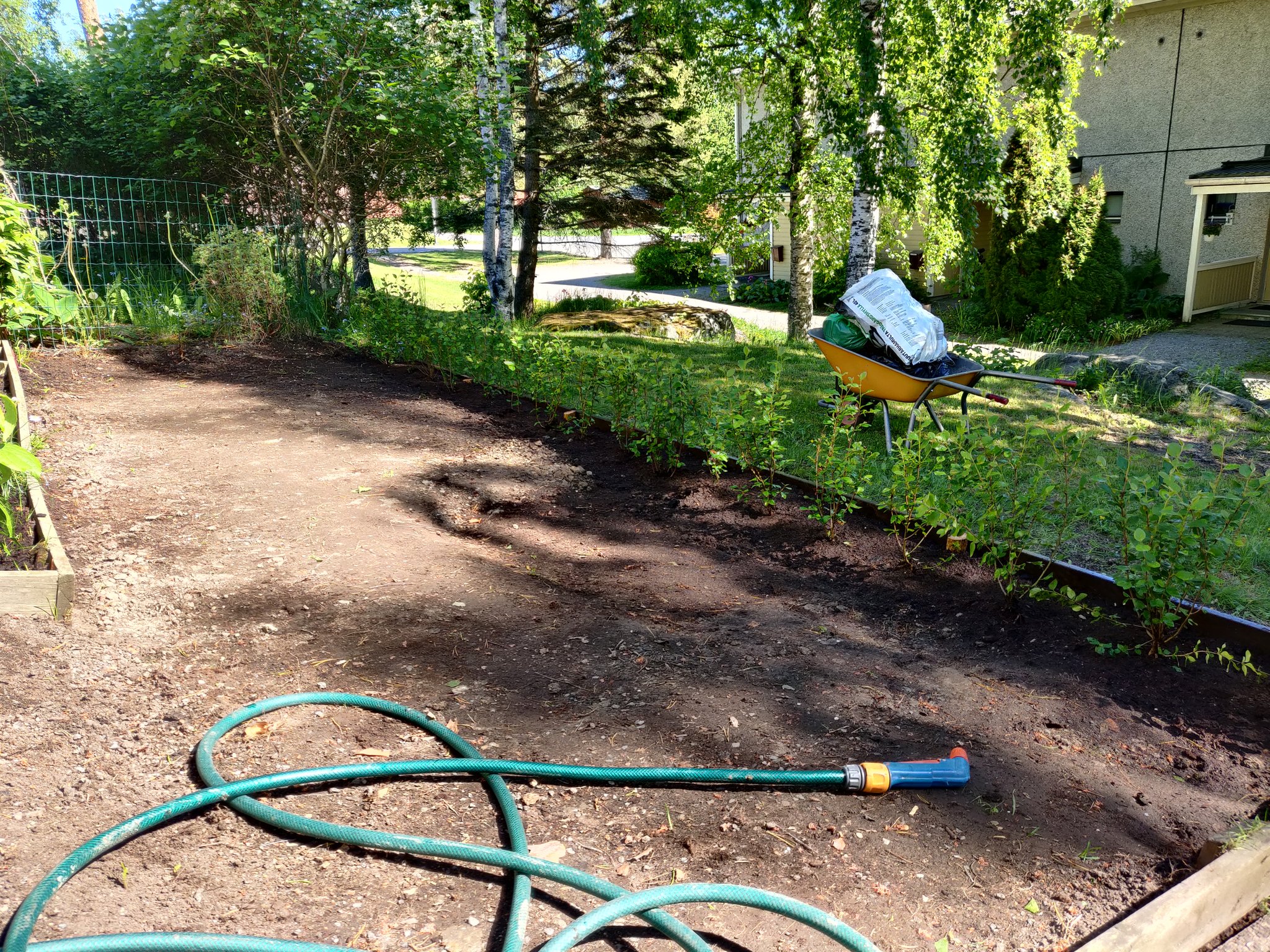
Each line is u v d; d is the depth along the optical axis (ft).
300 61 30.58
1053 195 40.42
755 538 15.38
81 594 11.48
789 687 10.42
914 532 14.79
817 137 39.58
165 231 33.06
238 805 7.63
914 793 8.51
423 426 21.80
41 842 7.17
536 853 7.52
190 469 17.37
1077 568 12.60
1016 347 46.06
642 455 19.62
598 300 57.26
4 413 10.91
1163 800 8.45
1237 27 50.42
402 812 8.00
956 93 31.45
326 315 32.94
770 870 7.45
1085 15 34.86
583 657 10.98
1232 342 45.19
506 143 40.47
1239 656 10.93
